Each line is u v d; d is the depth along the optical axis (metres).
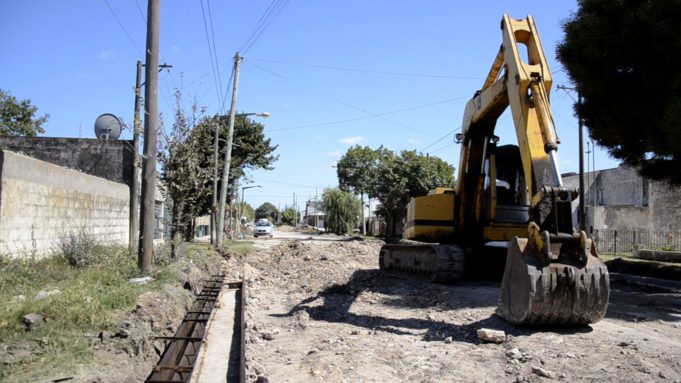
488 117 12.62
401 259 17.20
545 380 6.20
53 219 12.38
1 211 9.94
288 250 25.27
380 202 52.22
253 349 8.07
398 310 11.16
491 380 6.36
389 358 7.38
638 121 13.96
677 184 16.11
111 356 5.62
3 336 5.55
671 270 18.05
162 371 6.25
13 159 10.38
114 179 20.59
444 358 7.29
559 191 8.11
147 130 10.86
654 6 12.57
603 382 6.04
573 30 14.57
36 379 4.68
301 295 13.90
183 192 14.13
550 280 7.88
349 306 11.78
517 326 8.44
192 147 14.41
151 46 11.00
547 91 9.27
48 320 6.21
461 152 14.30
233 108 26.31
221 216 25.69
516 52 9.59
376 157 53.34
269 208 160.12
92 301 7.05
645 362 6.66
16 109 33.97
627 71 14.11
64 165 20.64
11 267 9.03
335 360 7.26
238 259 22.28
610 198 39.72
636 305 11.59
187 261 14.29
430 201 15.18
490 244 14.64
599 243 33.06
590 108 15.23
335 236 58.53
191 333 8.42
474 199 14.21
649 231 33.06
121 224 18.59
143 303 7.73
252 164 38.72
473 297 11.98
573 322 8.21
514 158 14.13
